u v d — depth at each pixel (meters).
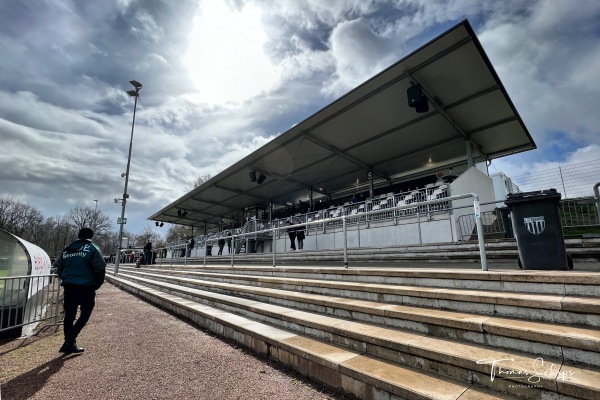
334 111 10.13
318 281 5.18
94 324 5.95
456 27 6.66
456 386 2.26
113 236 71.12
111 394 2.90
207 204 23.97
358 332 3.16
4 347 4.65
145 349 4.29
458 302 3.25
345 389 2.70
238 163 15.23
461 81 8.45
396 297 3.84
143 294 9.71
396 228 10.85
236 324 4.48
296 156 14.09
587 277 2.79
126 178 18.98
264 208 24.25
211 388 2.97
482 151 13.17
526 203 3.96
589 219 6.39
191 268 12.52
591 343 2.11
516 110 9.94
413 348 2.65
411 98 8.29
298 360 3.25
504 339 2.53
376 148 13.02
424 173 15.79
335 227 13.17
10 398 2.86
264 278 6.40
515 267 4.85
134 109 19.59
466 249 6.65
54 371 3.53
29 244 6.84
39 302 6.68
